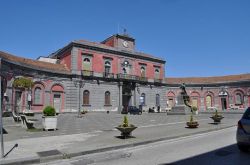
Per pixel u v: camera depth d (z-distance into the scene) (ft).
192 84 192.24
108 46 156.25
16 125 65.05
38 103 122.62
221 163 25.58
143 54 175.52
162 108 181.68
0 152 30.68
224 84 185.26
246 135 29.32
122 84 158.71
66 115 119.96
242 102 177.06
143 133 48.19
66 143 37.60
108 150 33.94
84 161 28.17
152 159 27.91
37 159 27.86
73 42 141.18
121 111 152.66
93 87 147.02
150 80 176.76
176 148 34.40
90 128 59.82
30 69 118.11
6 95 101.04
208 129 53.78
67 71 138.31
